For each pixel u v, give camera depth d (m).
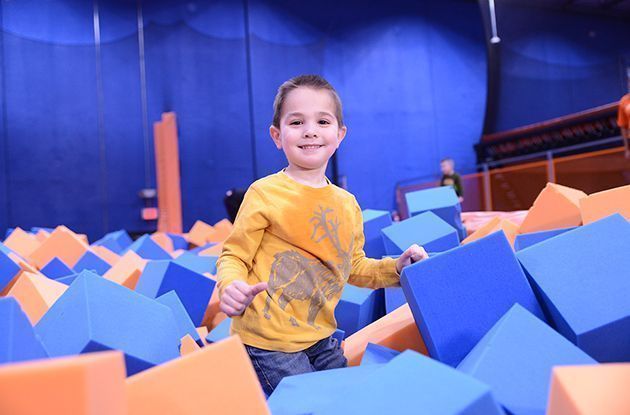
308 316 1.23
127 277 2.20
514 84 10.52
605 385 0.60
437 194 2.91
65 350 0.95
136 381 0.69
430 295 1.01
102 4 8.66
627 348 1.04
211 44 9.15
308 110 1.28
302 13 9.65
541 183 5.96
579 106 10.98
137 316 1.08
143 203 8.66
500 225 2.31
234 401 0.72
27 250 3.67
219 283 1.14
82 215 8.39
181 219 8.70
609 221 1.16
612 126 7.91
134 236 8.55
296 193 1.26
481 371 0.81
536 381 0.81
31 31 8.31
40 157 8.27
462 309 1.03
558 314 1.04
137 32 8.80
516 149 9.55
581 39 11.15
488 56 10.16
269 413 0.72
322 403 0.82
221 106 9.15
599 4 10.98
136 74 8.76
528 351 0.85
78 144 8.44
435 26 10.40
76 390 0.51
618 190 1.80
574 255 1.13
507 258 1.11
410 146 10.16
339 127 1.38
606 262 1.09
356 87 9.93
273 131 1.40
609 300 1.03
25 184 8.17
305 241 1.24
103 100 8.58
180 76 8.97
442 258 1.05
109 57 8.64
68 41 8.47
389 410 0.66
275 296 1.21
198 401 0.71
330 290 1.28
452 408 0.63
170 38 8.95
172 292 1.61
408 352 0.75
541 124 8.95
